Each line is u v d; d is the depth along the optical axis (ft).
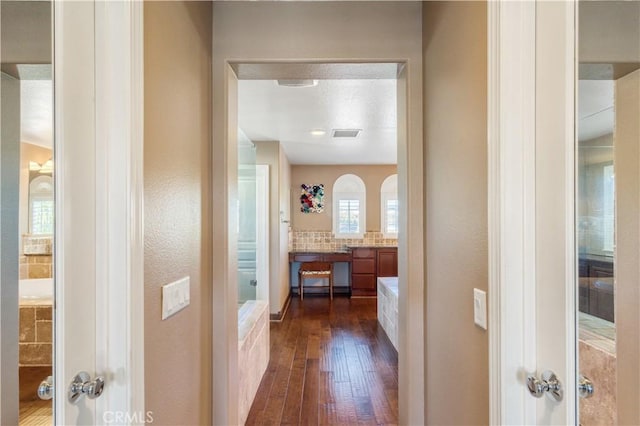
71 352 3.02
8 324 2.86
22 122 2.92
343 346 12.92
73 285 3.04
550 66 3.19
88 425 3.17
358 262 21.25
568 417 3.05
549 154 3.21
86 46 3.17
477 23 3.88
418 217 5.82
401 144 6.24
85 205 3.16
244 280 12.26
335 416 8.29
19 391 2.89
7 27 2.89
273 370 10.86
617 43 2.88
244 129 13.80
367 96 10.02
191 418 4.85
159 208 3.87
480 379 3.84
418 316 5.80
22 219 2.91
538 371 3.34
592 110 2.97
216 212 5.78
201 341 5.27
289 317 16.92
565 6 3.04
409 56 5.87
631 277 2.88
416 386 5.80
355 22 5.90
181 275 4.51
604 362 2.94
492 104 3.47
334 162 21.71
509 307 3.36
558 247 3.12
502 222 3.36
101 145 3.24
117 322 3.23
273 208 16.38
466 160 4.18
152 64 3.71
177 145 4.39
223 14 5.89
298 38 5.89
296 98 10.17
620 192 2.88
